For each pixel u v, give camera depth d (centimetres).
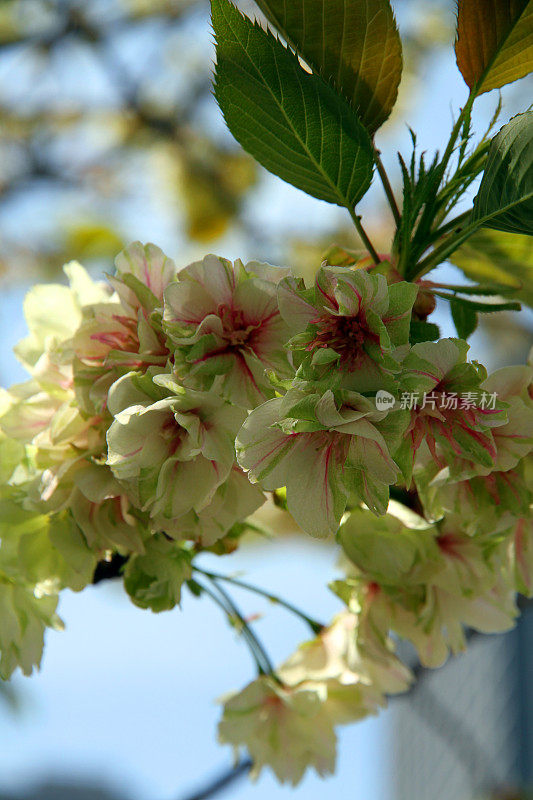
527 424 82
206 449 81
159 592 86
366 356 79
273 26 85
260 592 93
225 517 84
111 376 84
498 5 85
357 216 86
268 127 84
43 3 246
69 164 272
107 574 89
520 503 84
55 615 88
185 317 82
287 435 80
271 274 82
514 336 236
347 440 80
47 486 85
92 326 84
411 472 81
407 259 86
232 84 83
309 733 92
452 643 90
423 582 88
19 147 266
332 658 92
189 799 104
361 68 85
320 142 84
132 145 272
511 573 88
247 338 82
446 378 80
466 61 85
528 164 81
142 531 86
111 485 84
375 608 89
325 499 81
